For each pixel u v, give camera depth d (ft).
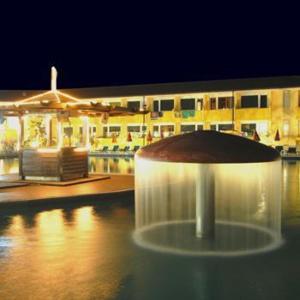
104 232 27.50
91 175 54.80
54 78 50.85
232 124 125.18
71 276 19.01
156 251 23.00
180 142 24.67
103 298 16.47
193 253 22.58
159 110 134.82
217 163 22.94
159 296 16.67
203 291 17.21
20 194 39.27
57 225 29.55
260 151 24.00
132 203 38.45
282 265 20.58
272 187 36.27
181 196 42.11
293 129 119.85
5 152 119.03
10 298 16.44
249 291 17.19
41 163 48.75
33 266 20.43
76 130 134.92
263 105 123.24
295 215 33.60
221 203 37.45
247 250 23.08
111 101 135.33
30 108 46.98
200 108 130.00
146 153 25.25
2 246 24.12
